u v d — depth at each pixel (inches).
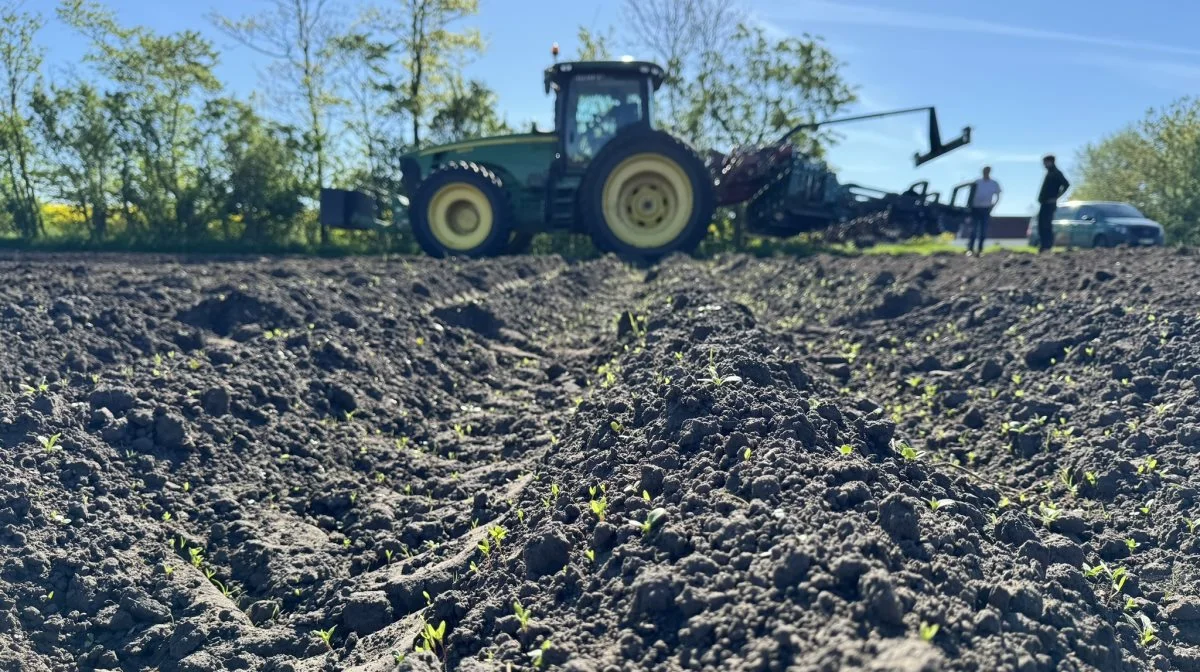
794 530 102.8
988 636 88.5
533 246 655.8
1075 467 173.6
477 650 105.7
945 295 322.7
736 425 136.6
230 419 182.9
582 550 115.6
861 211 553.3
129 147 677.9
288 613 132.4
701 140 807.7
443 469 186.7
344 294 284.4
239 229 705.0
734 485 118.0
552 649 97.7
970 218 549.3
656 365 186.1
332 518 161.6
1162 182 818.8
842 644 83.0
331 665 116.2
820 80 776.9
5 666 113.0
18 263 342.0
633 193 490.0
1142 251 370.6
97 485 150.1
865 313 317.1
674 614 96.6
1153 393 197.5
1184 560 140.7
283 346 226.4
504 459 189.3
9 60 680.4
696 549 104.9
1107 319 237.8
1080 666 92.9
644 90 485.1
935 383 234.1
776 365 171.3
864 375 254.5
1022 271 329.1
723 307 240.5
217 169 682.8
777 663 84.0
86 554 132.8
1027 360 233.9
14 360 185.9
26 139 681.6
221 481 164.2
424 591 125.1
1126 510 157.9
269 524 154.7
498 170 506.3
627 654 93.6
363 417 208.8
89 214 704.4
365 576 137.8
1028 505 163.5
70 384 183.2
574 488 135.1
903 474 133.3
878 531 105.1
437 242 497.7
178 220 684.1
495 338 309.6
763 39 790.5
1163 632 124.3
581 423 169.0
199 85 681.6
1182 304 243.3
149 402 177.2
